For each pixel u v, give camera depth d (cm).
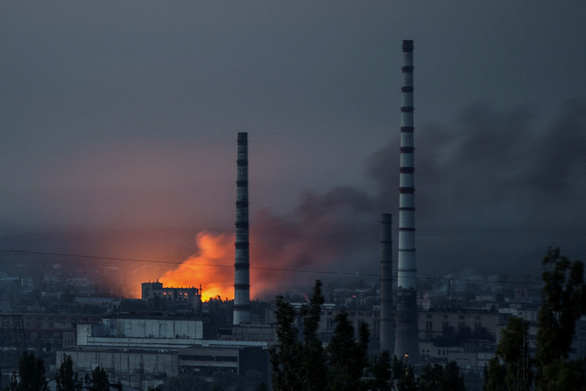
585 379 19475
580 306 19800
